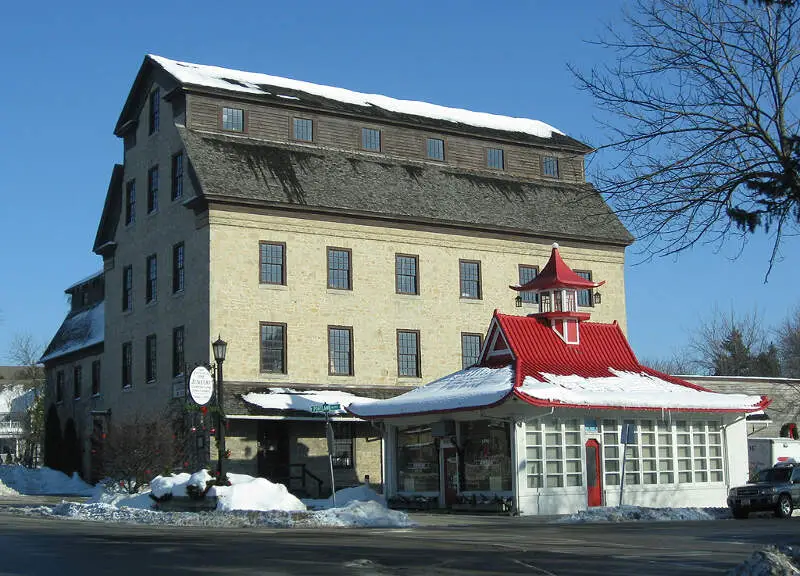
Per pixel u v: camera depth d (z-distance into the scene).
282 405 43.41
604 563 17.28
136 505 33.56
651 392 36.75
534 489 33.91
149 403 48.66
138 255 50.88
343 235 47.72
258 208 45.53
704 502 38.88
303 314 46.09
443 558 17.95
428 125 52.75
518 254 52.50
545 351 37.09
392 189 49.78
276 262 45.84
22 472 55.62
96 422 54.69
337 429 46.47
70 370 60.06
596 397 34.50
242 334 44.41
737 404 38.97
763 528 26.41
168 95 47.59
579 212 54.34
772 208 16.25
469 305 50.66
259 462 44.41
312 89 53.34
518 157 55.72
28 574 14.85
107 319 53.72
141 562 16.62
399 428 38.72
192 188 45.47
